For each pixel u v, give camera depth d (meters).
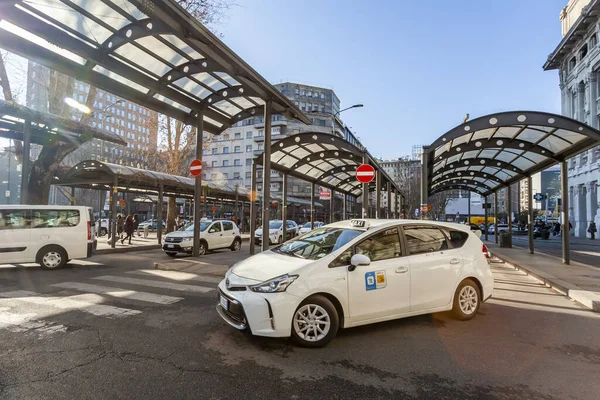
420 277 4.89
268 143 10.41
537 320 5.48
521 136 11.48
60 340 4.28
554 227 35.88
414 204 48.03
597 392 3.23
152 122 22.61
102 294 6.71
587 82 29.17
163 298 6.45
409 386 3.28
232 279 4.41
